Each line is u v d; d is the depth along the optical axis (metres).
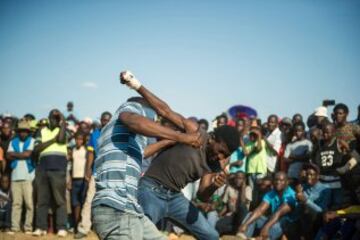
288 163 10.40
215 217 10.56
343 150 8.88
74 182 11.52
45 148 11.12
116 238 4.27
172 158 5.69
